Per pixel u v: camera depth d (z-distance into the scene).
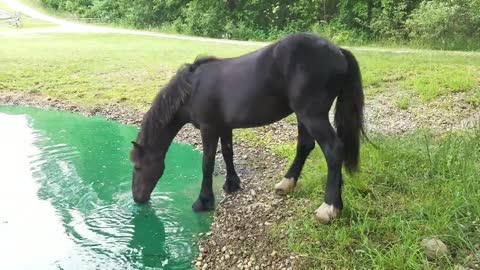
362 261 4.26
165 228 5.62
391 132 7.59
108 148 8.53
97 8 31.06
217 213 5.84
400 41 17.94
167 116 5.66
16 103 11.62
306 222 4.91
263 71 4.95
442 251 4.07
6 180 7.08
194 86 5.47
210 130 5.57
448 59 12.38
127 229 5.63
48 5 36.44
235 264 4.73
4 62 14.84
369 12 20.34
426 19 16.77
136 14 27.58
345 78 4.78
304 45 4.69
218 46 17.91
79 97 11.62
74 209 6.16
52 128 9.78
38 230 5.64
